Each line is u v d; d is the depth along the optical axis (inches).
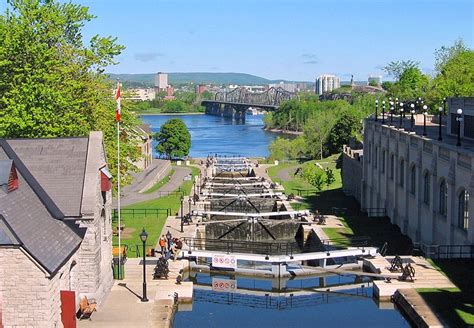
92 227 1481.3
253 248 2659.9
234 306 1795.0
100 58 2518.5
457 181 1936.5
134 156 2805.1
